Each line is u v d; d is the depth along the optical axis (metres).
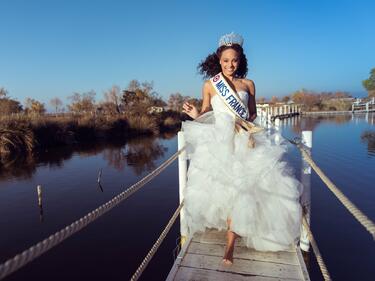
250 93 3.18
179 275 2.64
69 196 15.91
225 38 2.97
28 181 18.80
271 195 2.85
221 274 2.63
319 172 2.63
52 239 1.13
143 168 22.03
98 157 25.98
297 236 2.97
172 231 11.04
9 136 25.92
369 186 14.08
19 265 0.96
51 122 31.14
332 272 7.65
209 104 3.18
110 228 11.48
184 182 4.00
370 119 51.12
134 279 2.19
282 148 2.99
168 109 57.03
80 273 8.63
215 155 2.90
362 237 9.36
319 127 38.56
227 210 2.86
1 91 44.84
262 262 2.79
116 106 50.00
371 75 76.12
